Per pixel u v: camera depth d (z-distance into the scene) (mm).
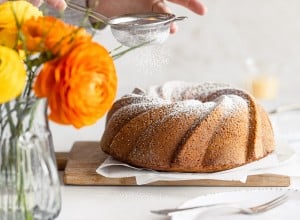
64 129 1299
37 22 714
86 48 686
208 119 1017
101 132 1284
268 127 1075
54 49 701
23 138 763
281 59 2305
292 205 920
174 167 1013
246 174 1008
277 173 1021
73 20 1486
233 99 1062
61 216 911
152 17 1090
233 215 888
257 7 2279
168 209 892
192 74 2322
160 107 1040
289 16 2279
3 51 668
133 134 1034
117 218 905
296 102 1479
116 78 712
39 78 686
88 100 685
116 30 1075
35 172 778
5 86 665
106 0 1348
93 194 997
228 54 2322
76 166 1062
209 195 944
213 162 1010
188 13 2281
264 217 884
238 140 1023
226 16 2289
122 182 1024
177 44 2307
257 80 1603
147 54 1360
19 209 774
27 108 750
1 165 767
